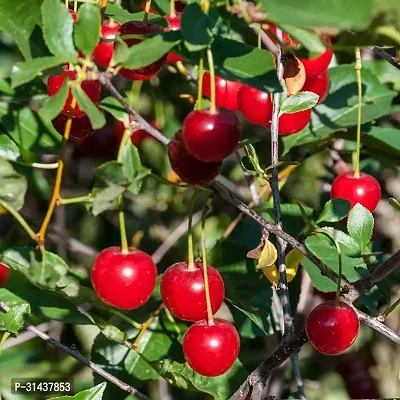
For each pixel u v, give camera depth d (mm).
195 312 498
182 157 455
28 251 542
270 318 627
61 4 445
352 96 645
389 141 636
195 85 637
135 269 484
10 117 574
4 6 483
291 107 521
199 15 437
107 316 605
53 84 489
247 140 483
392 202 507
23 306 521
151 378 596
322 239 509
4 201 471
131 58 447
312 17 399
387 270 493
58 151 577
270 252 512
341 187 570
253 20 439
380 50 542
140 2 623
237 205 484
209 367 497
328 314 487
